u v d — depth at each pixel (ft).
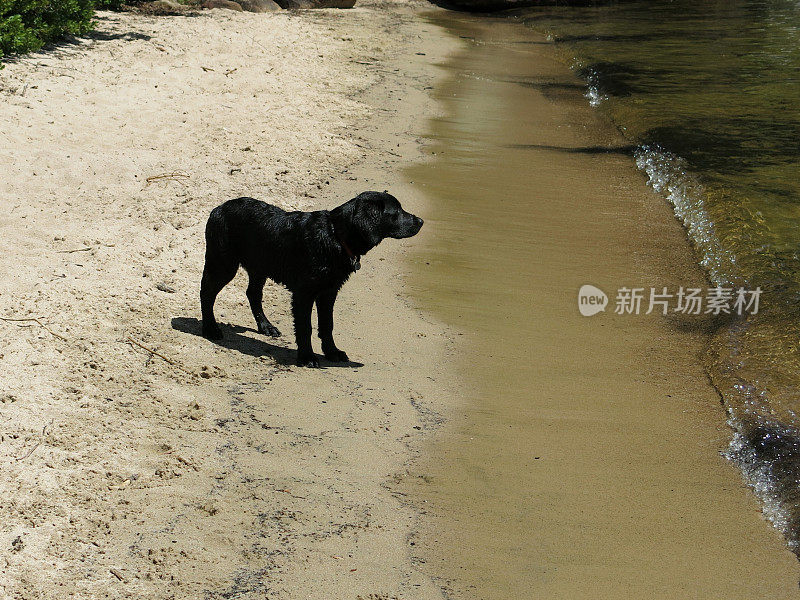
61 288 20.54
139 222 22.76
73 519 17.17
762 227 24.49
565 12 67.15
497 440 18.84
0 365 18.85
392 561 17.17
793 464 18.72
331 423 18.85
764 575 17.31
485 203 25.35
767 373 20.36
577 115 34.78
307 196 24.31
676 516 17.94
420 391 19.62
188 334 20.13
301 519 17.51
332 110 31.07
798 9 63.72
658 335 21.27
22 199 23.04
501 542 17.48
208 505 17.49
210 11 48.24
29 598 16.44
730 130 31.60
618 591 17.04
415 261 22.93
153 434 18.29
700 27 57.31
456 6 70.03
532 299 21.99
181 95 29.50
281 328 20.80
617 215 25.23
